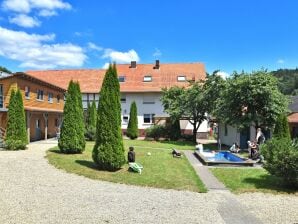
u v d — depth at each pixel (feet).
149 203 34.83
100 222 28.32
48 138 116.06
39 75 169.07
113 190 40.14
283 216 31.55
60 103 129.29
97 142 52.34
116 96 52.54
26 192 37.45
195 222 29.22
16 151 69.10
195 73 156.87
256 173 52.90
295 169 41.47
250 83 82.17
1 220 27.94
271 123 83.92
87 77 163.94
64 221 28.25
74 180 44.60
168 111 117.80
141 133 147.43
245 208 34.12
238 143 98.73
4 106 87.92
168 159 66.33
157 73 158.71
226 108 87.45
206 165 61.62
